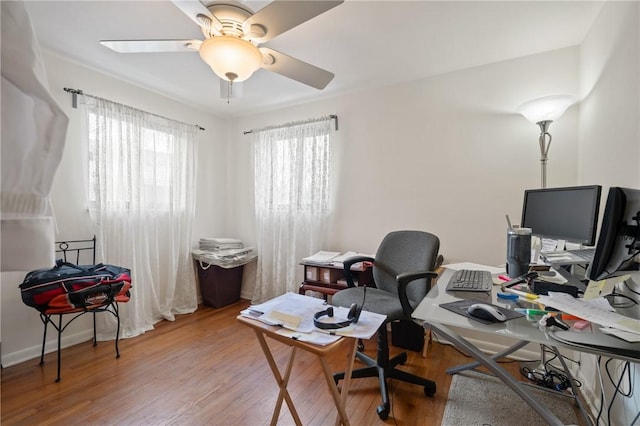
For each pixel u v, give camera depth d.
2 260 0.48
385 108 2.62
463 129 2.31
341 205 2.83
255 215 3.28
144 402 1.58
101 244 2.28
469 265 1.93
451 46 1.99
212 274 3.06
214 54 1.40
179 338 2.38
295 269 2.96
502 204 2.17
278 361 2.04
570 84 1.96
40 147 0.51
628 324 0.83
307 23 1.75
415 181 2.49
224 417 1.48
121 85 2.52
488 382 1.80
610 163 1.44
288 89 2.72
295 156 2.99
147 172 2.66
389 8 1.61
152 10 1.63
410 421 1.47
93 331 2.29
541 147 1.91
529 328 0.87
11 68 0.48
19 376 1.80
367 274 2.40
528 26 1.76
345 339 0.93
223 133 3.51
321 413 1.52
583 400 1.61
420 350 2.20
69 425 1.41
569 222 1.36
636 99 1.20
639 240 0.94
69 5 1.59
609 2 1.48
